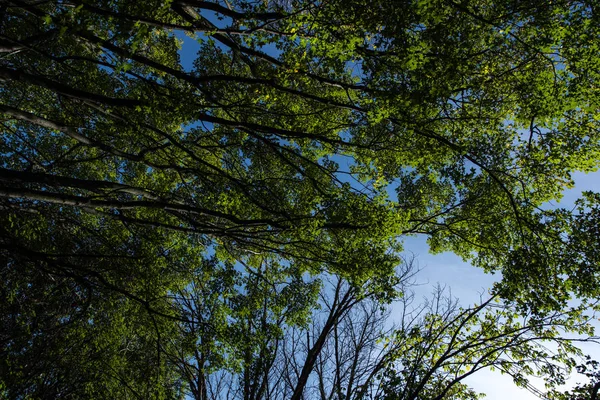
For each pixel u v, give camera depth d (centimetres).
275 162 1023
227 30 679
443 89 638
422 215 1127
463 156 841
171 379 1496
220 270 1055
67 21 561
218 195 941
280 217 929
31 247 1018
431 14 585
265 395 1339
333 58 659
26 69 947
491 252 984
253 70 894
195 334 1029
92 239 1140
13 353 1116
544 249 820
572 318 1033
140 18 576
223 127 969
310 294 1178
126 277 1059
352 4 613
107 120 925
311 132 941
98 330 1165
